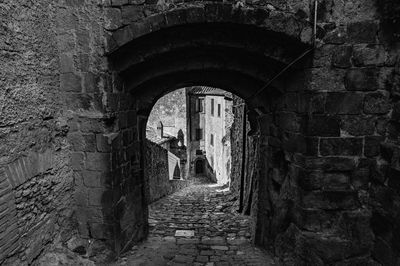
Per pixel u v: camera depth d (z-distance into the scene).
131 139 3.96
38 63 2.91
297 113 3.21
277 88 3.54
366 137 2.97
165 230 4.95
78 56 3.20
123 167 3.73
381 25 2.80
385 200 2.81
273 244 3.91
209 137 25.12
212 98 23.66
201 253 4.07
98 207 3.46
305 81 3.02
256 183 4.62
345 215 3.11
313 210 3.11
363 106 2.93
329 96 2.93
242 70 3.62
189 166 26.02
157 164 7.88
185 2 2.90
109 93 3.29
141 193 4.41
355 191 3.07
